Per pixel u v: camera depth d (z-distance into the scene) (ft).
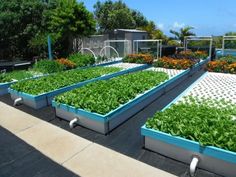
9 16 47.50
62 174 10.75
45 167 11.31
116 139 13.94
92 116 14.56
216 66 29.30
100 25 111.75
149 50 50.14
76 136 14.38
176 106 15.12
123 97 16.98
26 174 10.84
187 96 18.08
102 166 11.27
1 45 51.78
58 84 22.41
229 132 10.89
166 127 11.94
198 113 13.41
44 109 19.25
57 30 47.47
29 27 50.29
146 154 12.23
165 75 25.81
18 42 52.95
